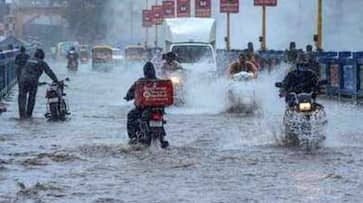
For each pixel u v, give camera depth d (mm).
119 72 138375
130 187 23359
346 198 21438
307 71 33312
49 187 23250
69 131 39219
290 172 25969
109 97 67438
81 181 24422
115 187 23375
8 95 71625
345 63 63312
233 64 52250
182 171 26344
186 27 72062
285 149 31875
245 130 39031
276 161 28484
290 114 32562
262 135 36594
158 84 32375
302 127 32188
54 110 45281
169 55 57625
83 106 56875
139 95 32438
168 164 27891
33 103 47906
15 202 21031
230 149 31938
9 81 77750
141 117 32656
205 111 51562
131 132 33656
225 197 21781
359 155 29953
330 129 39688
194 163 28062
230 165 27609
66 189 23000
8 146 33125
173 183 24047
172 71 56594
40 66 47406
